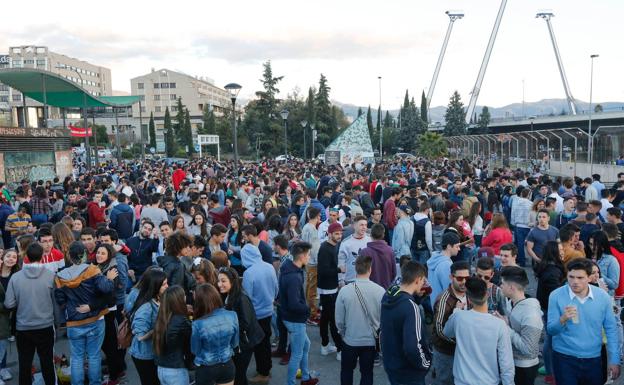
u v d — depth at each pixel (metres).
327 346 7.56
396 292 4.81
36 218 12.55
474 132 94.81
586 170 26.41
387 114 119.81
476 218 10.75
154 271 5.52
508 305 5.11
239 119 88.62
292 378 6.30
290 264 6.34
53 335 6.29
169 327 4.98
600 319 4.73
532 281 10.59
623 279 6.38
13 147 24.50
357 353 5.53
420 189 14.66
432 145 59.41
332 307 7.32
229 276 5.64
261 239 8.50
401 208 9.35
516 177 15.96
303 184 17.97
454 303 4.99
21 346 6.16
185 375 5.13
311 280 8.85
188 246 6.70
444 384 5.03
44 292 6.14
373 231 7.08
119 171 28.02
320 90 76.00
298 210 12.37
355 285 5.51
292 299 6.18
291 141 73.31
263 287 6.46
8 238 12.43
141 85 133.62
